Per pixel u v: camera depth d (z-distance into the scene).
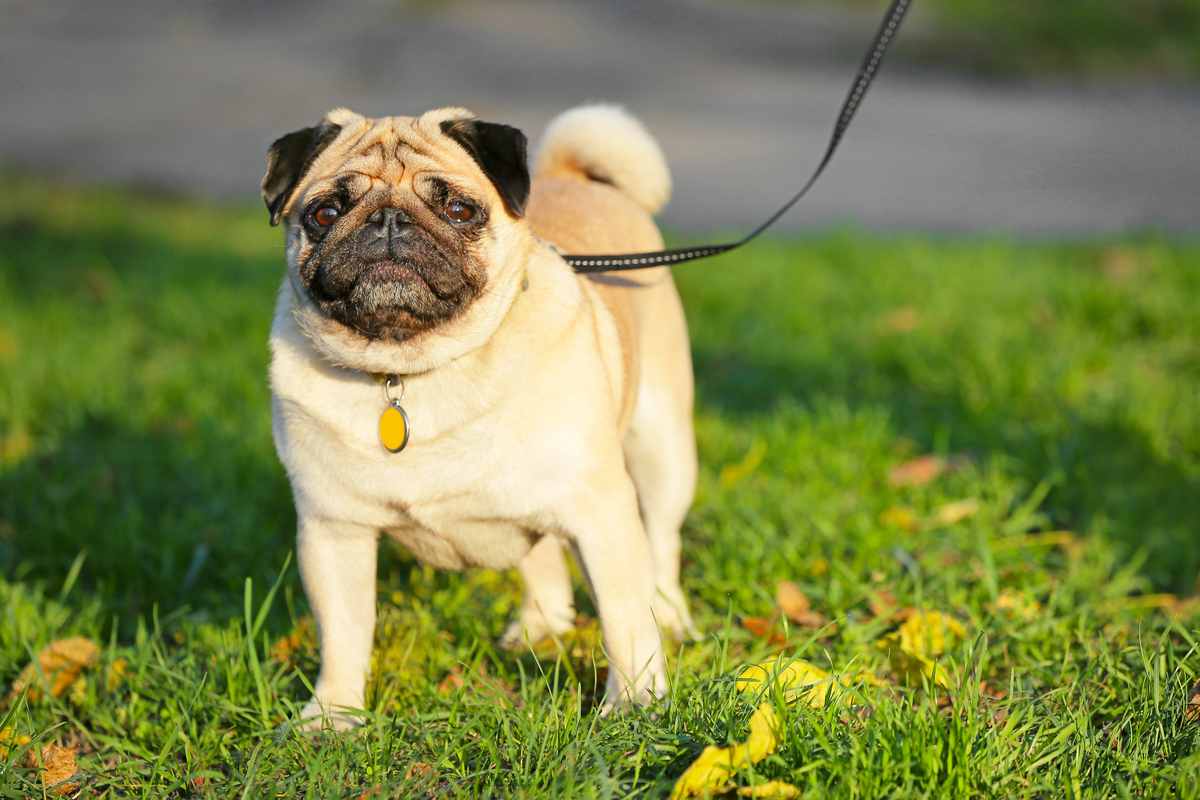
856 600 3.60
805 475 4.68
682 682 2.85
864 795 2.25
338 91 17.20
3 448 5.17
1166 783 2.30
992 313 6.68
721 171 13.38
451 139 2.93
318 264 2.68
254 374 6.13
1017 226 10.93
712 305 7.62
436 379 2.73
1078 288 6.80
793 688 2.70
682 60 20.77
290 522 4.30
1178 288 6.77
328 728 2.70
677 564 3.70
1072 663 3.05
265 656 3.15
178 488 4.71
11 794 2.53
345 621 2.94
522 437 2.73
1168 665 2.93
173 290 8.00
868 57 3.52
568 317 2.87
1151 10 25.25
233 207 11.95
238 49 21.20
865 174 13.31
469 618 3.50
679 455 3.66
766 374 6.19
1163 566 3.81
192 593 3.82
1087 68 21.67
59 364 6.18
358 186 2.74
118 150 14.44
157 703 3.06
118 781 2.66
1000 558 3.85
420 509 2.78
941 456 4.82
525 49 21.17
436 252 2.62
